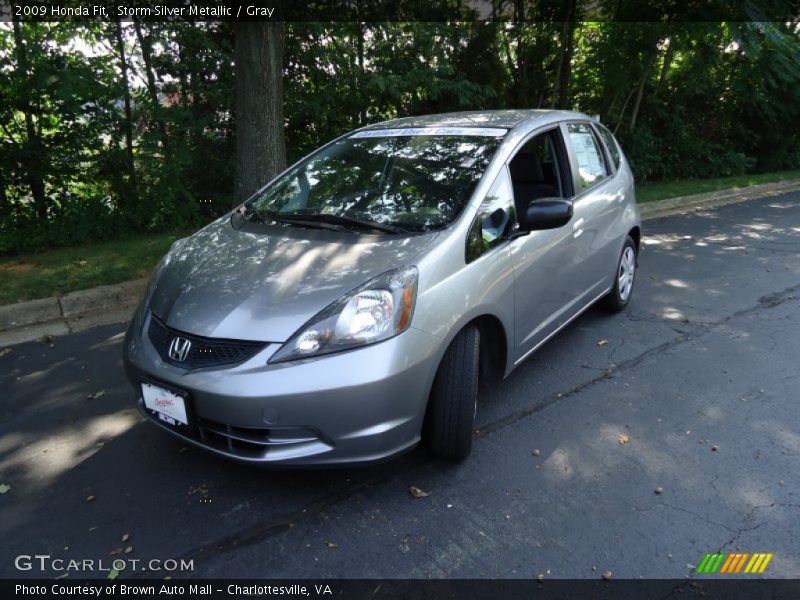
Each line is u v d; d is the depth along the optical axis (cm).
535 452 301
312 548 236
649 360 411
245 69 611
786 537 241
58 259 628
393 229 293
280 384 230
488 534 243
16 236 670
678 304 530
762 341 443
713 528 246
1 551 236
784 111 1628
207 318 250
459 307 267
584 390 368
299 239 297
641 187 1319
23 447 308
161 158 742
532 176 388
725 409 344
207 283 270
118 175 749
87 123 717
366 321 240
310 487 273
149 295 290
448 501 263
